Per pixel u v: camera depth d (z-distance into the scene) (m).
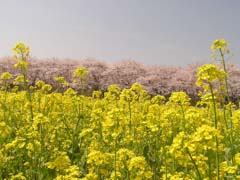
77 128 9.22
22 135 7.99
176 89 29.61
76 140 8.44
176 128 8.46
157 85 29.86
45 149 7.68
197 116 6.29
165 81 30.31
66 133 9.24
